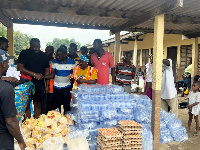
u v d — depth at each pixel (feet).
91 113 12.94
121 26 23.81
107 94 13.75
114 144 11.87
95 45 17.24
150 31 29.12
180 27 28.19
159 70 13.70
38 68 15.46
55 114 12.92
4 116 6.39
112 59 17.60
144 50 50.08
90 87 14.25
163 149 14.26
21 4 14.52
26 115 15.48
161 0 13.85
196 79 18.58
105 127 13.37
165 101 18.58
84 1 14.90
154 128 13.83
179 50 39.42
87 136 12.84
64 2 15.46
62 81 15.66
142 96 16.65
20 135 6.86
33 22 24.22
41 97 16.16
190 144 15.15
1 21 19.02
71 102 15.10
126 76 19.81
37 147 11.80
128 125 12.16
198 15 18.56
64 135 12.54
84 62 14.85
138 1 14.30
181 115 23.06
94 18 21.77
